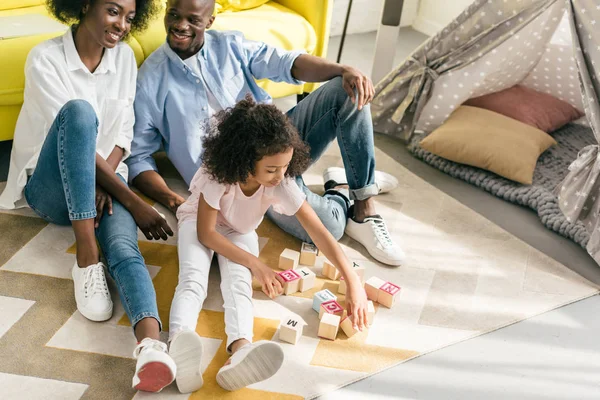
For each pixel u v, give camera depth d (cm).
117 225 170
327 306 168
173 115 204
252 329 157
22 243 184
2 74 200
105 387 144
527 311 180
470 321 175
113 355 152
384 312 174
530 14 234
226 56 205
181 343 137
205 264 165
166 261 183
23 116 183
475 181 241
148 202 208
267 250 193
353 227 201
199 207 164
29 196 180
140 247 188
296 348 160
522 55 253
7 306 162
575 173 214
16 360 148
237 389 146
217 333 162
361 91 183
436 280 189
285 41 241
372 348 162
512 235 213
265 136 149
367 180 198
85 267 165
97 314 159
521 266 199
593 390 157
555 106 268
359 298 162
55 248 184
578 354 168
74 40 180
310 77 201
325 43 258
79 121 156
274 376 151
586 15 209
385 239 195
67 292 169
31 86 176
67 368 147
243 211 169
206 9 194
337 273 185
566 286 192
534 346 169
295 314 171
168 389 145
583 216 214
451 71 250
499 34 242
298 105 199
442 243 205
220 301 172
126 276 157
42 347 152
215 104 207
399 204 223
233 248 166
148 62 205
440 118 257
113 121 188
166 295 172
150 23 217
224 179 155
